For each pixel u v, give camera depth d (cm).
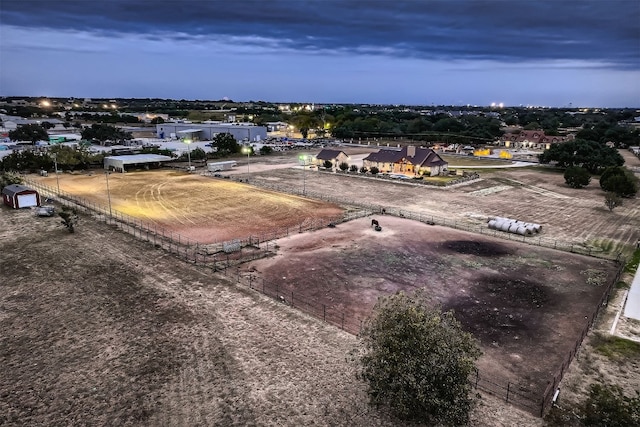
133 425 1977
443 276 3675
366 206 6156
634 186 6844
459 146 13975
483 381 2305
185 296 3241
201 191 7081
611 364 2453
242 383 2269
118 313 2975
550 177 8794
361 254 4197
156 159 9325
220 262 3947
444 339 1941
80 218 5325
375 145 14662
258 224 5231
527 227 4875
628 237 4850
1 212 5538
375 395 1986
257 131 15312
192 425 1980
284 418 2027
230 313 2995
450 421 1888
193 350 2553
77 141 12838
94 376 2314
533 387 2264
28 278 3522
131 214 5584
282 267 3859
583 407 2112
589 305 3180
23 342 2620
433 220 5450
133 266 3806
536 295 3331
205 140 14938
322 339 2691
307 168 9662
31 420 1998
